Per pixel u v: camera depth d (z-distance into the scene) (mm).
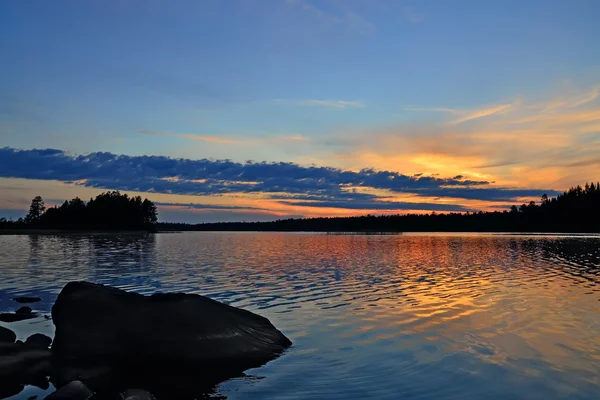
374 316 14789
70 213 156500
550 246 55594
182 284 21750
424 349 11227
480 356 10609
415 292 19359
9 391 8953
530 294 18609
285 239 94438
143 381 9477
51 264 31438
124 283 22062
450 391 8602
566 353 10734
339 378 9453
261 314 15195
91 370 10141
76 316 11969
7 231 122375
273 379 9500
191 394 8781
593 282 22078
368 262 34219
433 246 58406
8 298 18000
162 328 11562
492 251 46875
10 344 11023
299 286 21156
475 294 18719
